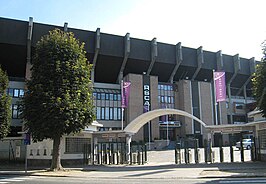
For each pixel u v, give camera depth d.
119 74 71.06
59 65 23.52
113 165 27.45
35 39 58.75
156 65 72.06
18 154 31.64
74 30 61.84
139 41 68.31
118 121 69.81
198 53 75.12
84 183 14.99
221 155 26.98
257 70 24.64
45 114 22.25
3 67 64.69
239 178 16.17
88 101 24.77
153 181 15.55
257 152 27.91
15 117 61.16
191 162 28.45
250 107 84.44
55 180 16.91
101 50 64.25
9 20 57.25
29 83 24.08
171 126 74.94
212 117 78.38
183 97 75.69
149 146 65.19
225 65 79.12
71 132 24.81
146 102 70.56
